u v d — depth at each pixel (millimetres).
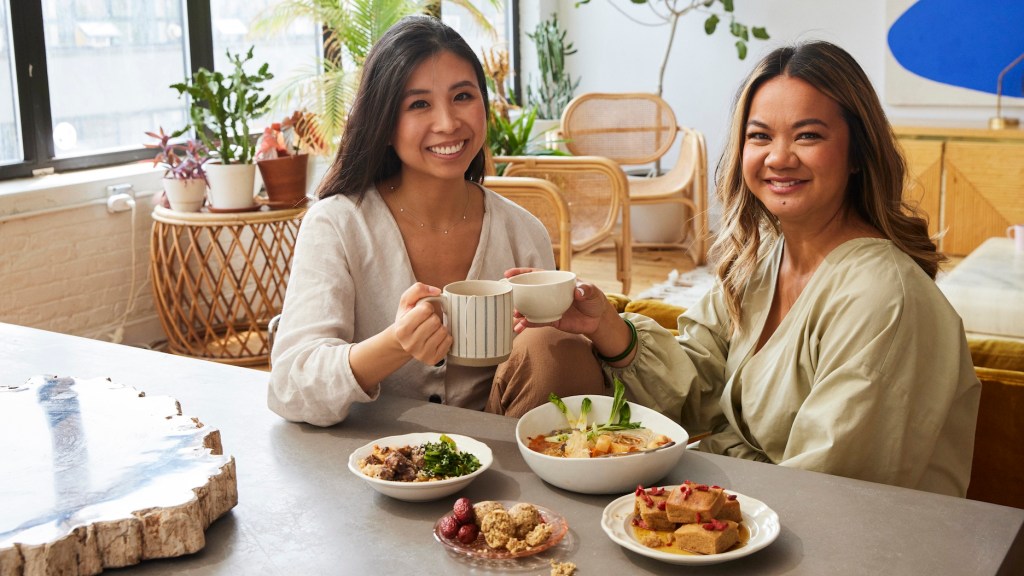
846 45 5660
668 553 892
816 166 1353
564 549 931
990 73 5324
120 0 4066
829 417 1263
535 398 1368
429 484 1010
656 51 6148
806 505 1011
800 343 1367
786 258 1493
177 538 911
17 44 3686
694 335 1588
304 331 1353
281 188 3734
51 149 3855
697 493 949
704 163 5211
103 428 1103
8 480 970
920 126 5184
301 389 1233
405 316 1155
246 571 901
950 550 910
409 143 1447
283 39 4781
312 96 4277
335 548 940
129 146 4195
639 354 1464
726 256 1538
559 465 1036
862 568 882
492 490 1063
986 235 5078
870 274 1320
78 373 1435
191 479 971
